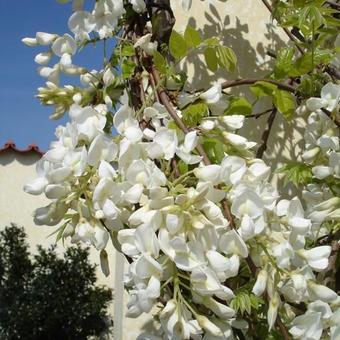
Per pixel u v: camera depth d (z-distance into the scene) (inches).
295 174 23.7
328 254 15.6
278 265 14.9
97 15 19.0
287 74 21.8
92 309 76.5
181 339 13.1
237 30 28.6
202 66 27.4
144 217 13.3
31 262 80.7
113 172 14.2
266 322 16.6
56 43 19.5
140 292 12.9
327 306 15.7
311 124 24.0
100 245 14.7
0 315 77.2
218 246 14.0
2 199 83.0
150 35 19.5
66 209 15.1
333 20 21.2
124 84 19.5
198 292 13.3
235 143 17.9
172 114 17.2
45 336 76.9
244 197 14.3
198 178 14.4
